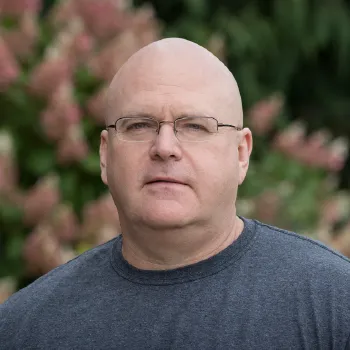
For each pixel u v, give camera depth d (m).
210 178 3.26
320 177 8.62
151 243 3.30
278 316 3.06
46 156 6.76
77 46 6.95
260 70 11.30
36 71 6.57
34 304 3.45
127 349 3.14
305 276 3.17
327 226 8.02
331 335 3.02
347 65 11.68
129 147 3.30
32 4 7.25
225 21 10.65
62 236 6.30
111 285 3.38
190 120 3.28
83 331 3.25
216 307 3.13
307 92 12.22
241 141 3.55
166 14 11.45
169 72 3.32
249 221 3.52
